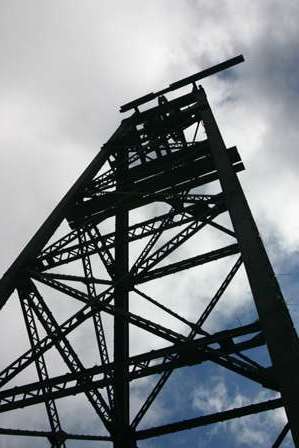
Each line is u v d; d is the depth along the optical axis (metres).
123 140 12.66
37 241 8.60
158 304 6.92
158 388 6.29
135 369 6.35
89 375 6.50
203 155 10.38
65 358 6.62
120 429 6.18
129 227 9.32
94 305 6.81
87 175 10.81
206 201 8.35
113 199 10.20
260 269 5.36
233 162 9.85
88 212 10.34
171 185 10.24
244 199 6.74
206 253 7.08
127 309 8.23
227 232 7.42
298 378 4.19
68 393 6.37
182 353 5.99
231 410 5.59
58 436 6.36
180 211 8.66
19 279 7.85
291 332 4.59
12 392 6.65
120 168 11.77
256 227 6.11
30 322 7.48
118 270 8.96
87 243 8.88
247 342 5.70
